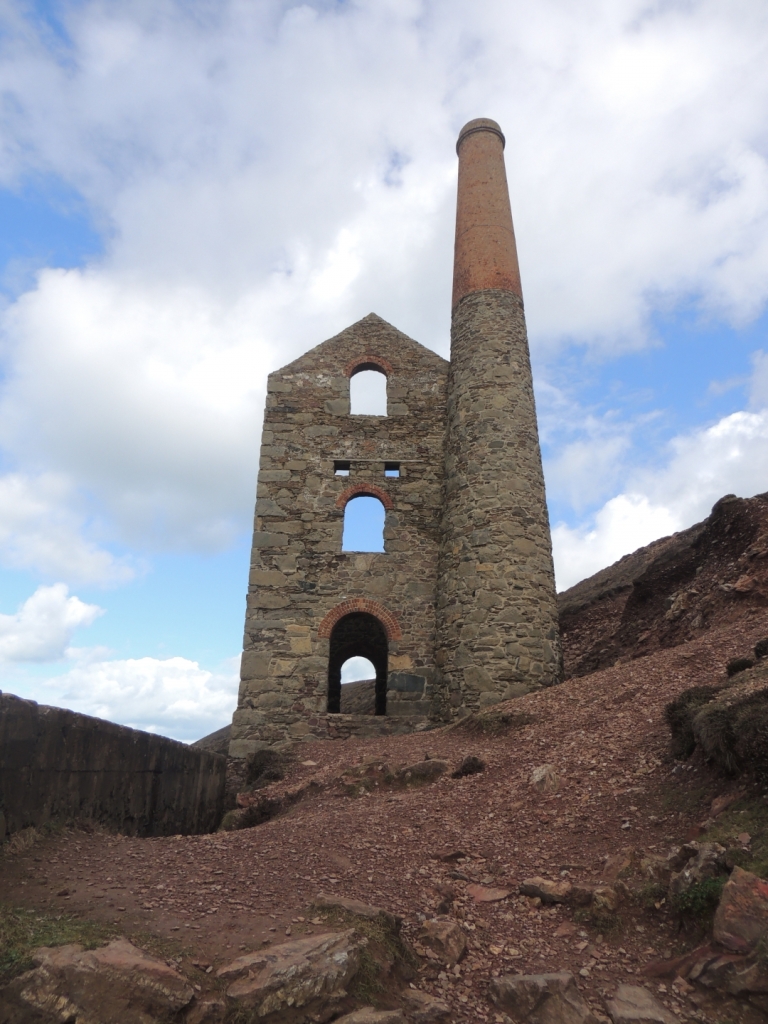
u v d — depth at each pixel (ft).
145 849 22.18
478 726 39.17
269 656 55.21
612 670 41.34
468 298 62.69
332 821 26.35
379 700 74.28
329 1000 13.14
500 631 49.78
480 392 57.93
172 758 32.83
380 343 66.44
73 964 12.87
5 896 16.62
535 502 54.90
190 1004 12.73
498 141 70.44
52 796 22.06
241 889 18.10
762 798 19.12
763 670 27.76
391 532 59.52
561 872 19.63
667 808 21.81
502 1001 14.15
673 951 15.51
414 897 18.54
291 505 60.08
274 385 64.23
